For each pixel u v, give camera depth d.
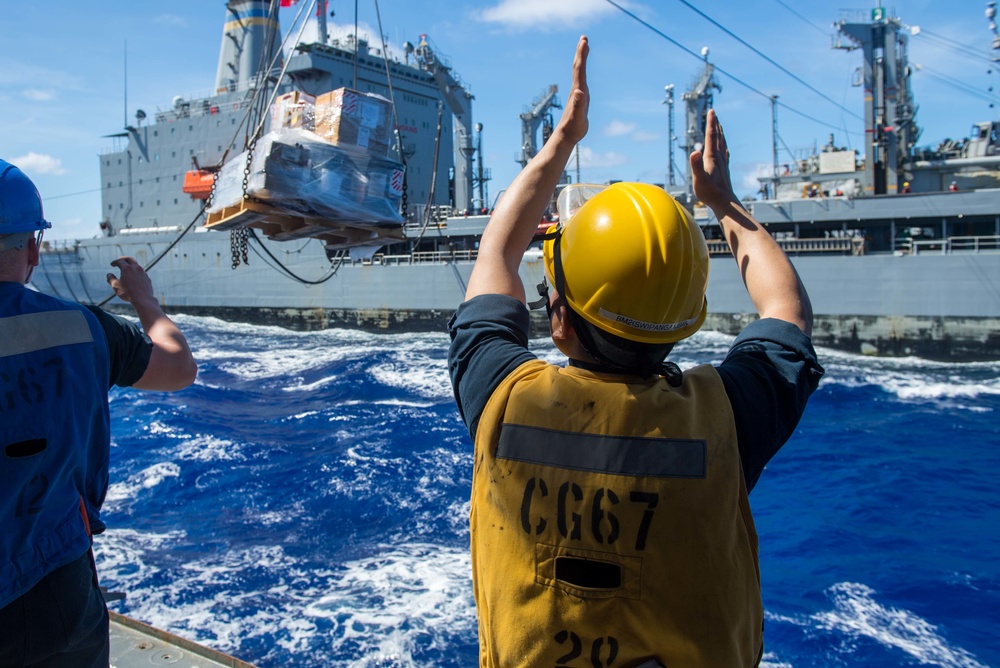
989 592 8.46
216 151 37.41
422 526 10.54
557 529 1.25
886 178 29.31
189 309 37.88
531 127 35.34
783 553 9.87
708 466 1.25
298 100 5.42
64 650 1.93
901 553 9.72
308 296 34.53
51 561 1.85
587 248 1.36
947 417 17.72
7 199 1.80
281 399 20.25
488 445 1.34
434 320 31.80
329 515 10.98
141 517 10.96
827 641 7.49
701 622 1.23
